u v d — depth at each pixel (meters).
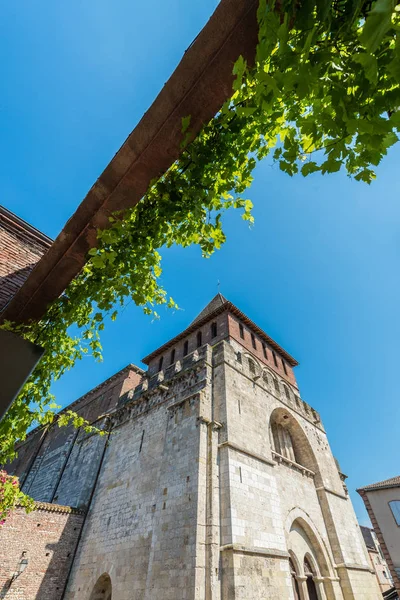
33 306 4.89
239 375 18.81
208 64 3.12
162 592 11.12
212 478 13.20
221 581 10.73
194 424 15.21
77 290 5.38
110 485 18.52
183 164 4.56
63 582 16.27
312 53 2.24
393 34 1.85
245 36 2.88
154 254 5.67
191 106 3.42
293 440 21.67
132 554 13.80
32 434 35.88
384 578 37.88
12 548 15.89
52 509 17.83
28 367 2.19
